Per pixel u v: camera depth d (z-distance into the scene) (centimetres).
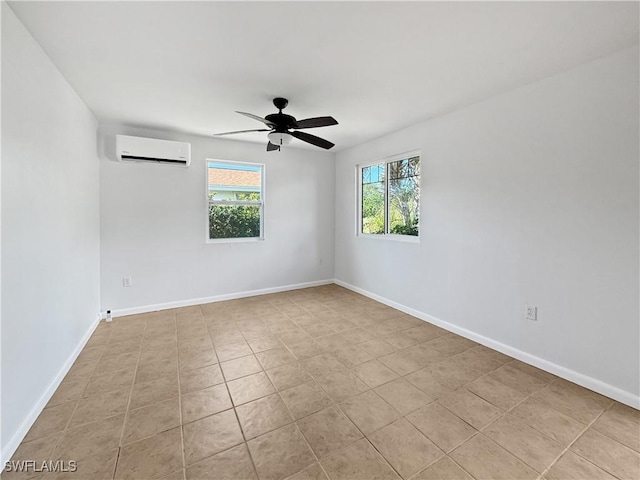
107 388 215
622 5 154
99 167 347
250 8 157
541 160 239
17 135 166
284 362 255
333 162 521
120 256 364
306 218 500
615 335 204
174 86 252
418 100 281
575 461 153
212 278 425
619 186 200
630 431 174
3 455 148
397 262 395
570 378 227
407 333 317
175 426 177
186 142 386
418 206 371
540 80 238
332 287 509
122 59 209
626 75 195
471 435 171
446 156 319
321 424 180
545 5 155
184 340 298
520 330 259
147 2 152
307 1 152
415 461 153
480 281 290
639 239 193
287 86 251
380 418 185
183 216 399
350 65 217
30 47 180
